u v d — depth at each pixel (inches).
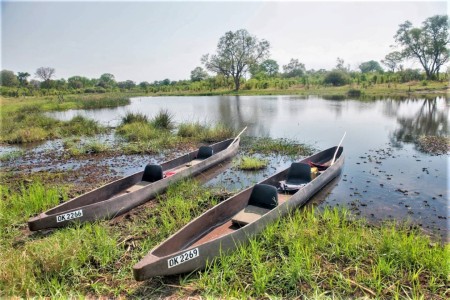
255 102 1266.0
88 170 394.0
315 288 158.7
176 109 1067.9
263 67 3580.2
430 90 1496.1
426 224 231.8
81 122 695.1
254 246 186.2
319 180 292.8
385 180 323.0
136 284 167.9
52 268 173.9
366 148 458.0
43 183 346.0
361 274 168.1
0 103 1300.4
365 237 200.1
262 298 155.6
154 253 168.4
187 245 194.9
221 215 227.9
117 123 759.7
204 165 366.3
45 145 546.0
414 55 1995.6
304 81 2178.9
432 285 158.1
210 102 1357.0
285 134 574.6
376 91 1550.2
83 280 171.8
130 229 225.8
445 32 1849.2
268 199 236.4
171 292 161.0
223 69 2265.0
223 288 161.0
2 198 294.5
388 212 252.4
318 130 608.7
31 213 253.9
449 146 454.6
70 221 227.5
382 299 153.1
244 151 457.7
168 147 501.0
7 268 169.8
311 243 193.2
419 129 597.3
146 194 279.4
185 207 255.4
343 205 265.3
